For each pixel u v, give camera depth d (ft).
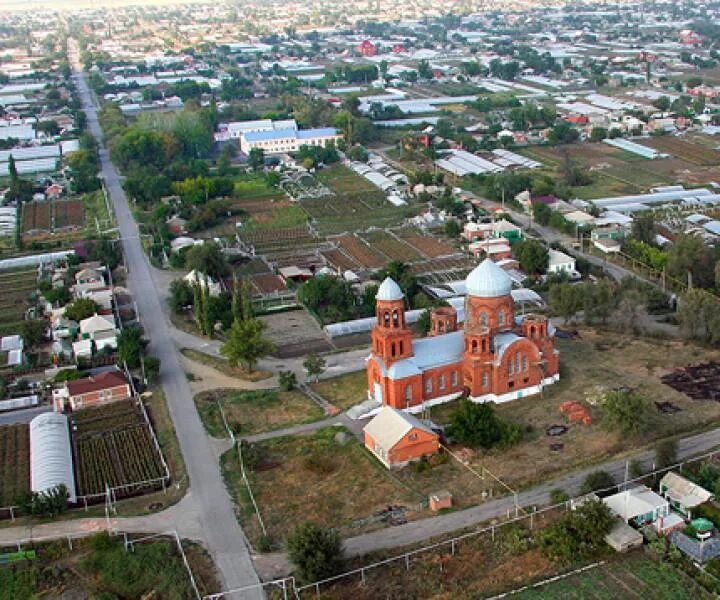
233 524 418.51
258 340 587.68
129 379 588.50
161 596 368.48
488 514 413.80
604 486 421.18
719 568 362.94
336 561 371.56
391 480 449.06
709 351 589.73
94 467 483.92
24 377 609.42
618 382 549.13
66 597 373.20
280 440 499.51
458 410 481.87
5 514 440.04
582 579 364.58
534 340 538.88
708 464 437.99
